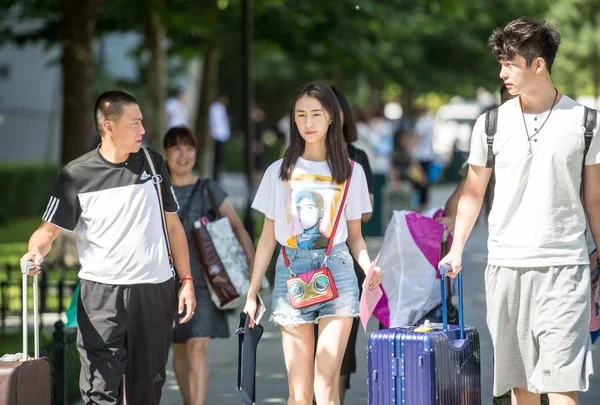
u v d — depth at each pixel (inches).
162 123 1493.6
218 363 744.3
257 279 470.6
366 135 1485.0
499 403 508.7
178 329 564.1
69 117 1216.8
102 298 461.7
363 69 1736.0
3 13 1417.3
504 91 525.7
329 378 454.9
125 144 460.8
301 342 460.8
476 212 447.2
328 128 464.4
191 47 1715.1
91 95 1226.0
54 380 589.0
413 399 419.8
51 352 586.9
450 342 432.8
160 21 1305.4
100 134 465.4
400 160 1717.5
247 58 1192.2
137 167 466.9
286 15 1492.4
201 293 566.6
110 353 462.9
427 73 2501.2
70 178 462.6
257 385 671.1
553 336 425.7
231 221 581.9
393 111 3432.6
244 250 580.4
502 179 434.6
